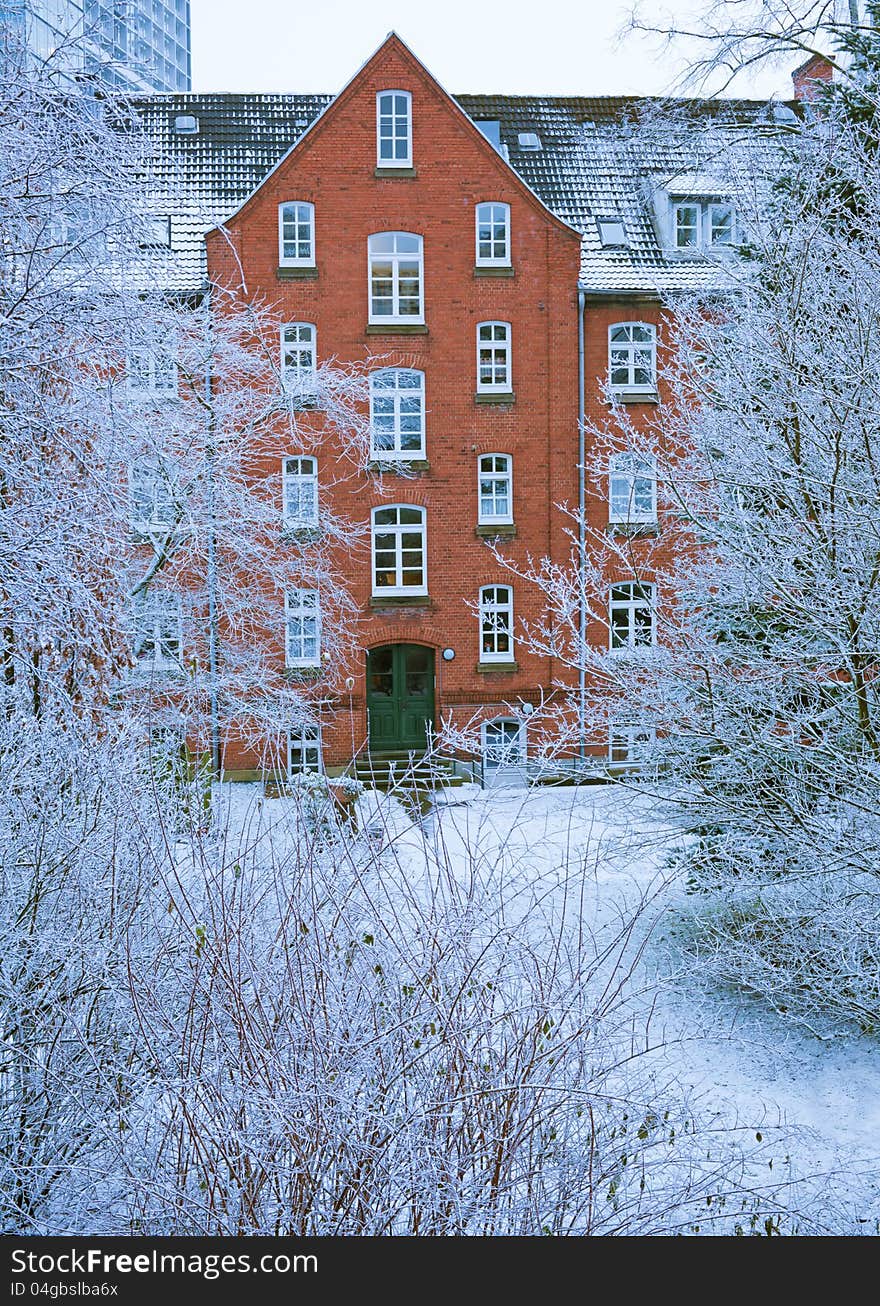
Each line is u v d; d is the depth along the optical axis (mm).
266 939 6488
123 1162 5852
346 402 23688
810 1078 11320
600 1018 6246
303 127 30391
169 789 9477
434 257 28688
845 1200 8312
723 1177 6668
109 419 10734
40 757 8156
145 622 16188
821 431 10320
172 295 13828
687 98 18531
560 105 32625
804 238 11281
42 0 9641
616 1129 6520
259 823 7852
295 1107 5535
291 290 28375
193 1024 6168
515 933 6801
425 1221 5773
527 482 29047
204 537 16625
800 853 11266
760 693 11672
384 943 6297
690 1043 11727
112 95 10289
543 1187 5969
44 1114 6520
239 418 18031
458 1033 5758
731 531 11445
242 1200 5699
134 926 7027
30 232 9281
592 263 29422
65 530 8898
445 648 28891
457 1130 5848
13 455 9141
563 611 12922
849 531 10164
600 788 13578
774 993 12898
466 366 28859
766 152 15297
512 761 13039
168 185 12406
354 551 28531
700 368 12031
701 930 13711
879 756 10805
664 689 12305
